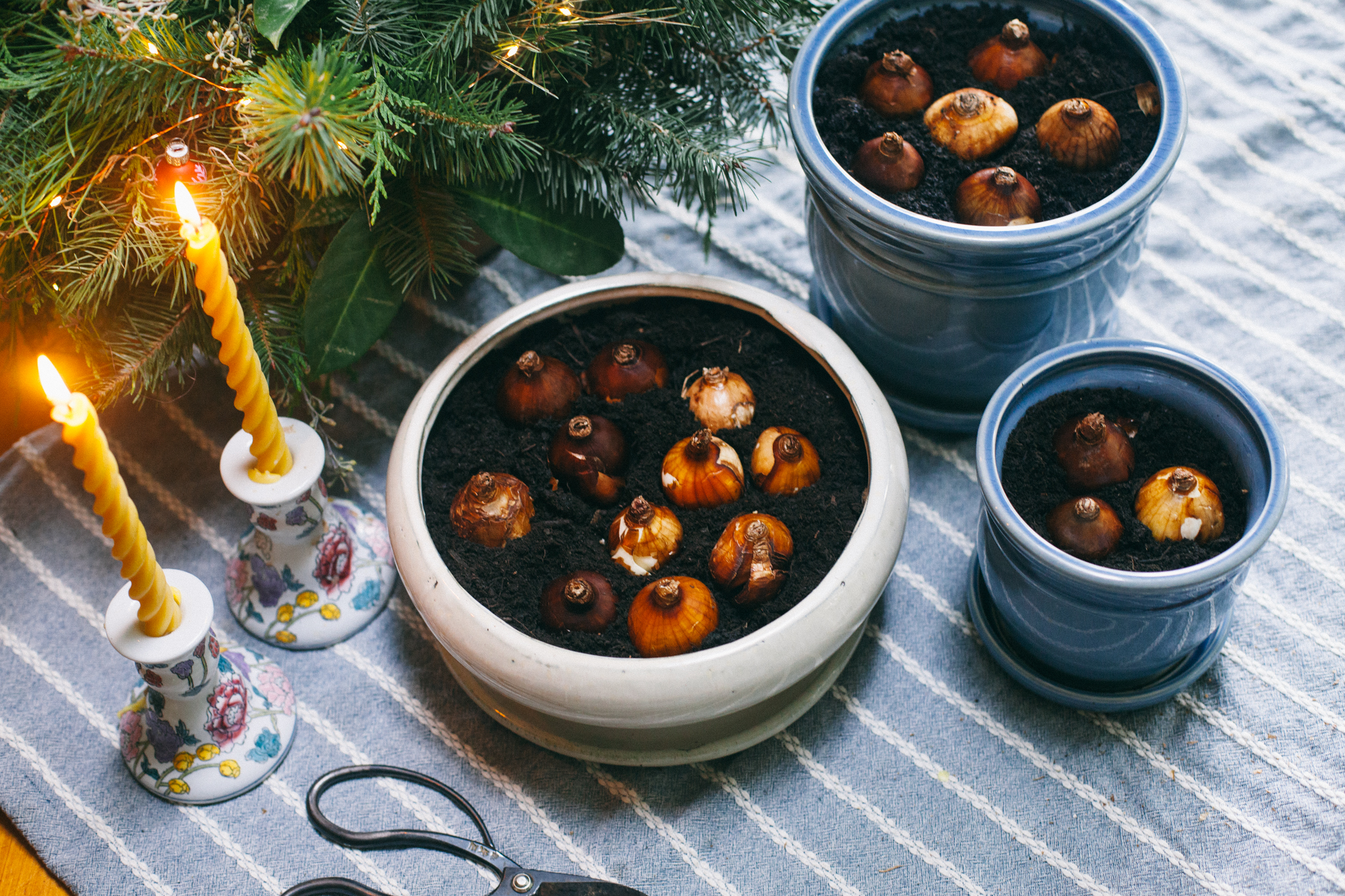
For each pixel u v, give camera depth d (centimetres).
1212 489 126
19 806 132
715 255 153
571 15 127
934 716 134
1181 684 132
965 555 140
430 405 133
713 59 138
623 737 127
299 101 114
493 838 130
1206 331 147
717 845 130
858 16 138
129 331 132
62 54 121
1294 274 149
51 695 136
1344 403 143
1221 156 153
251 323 135
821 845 130
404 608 139
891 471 129
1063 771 132
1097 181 133
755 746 133
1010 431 130
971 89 137
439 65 127
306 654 137
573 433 130
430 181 134
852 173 134
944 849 130
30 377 144
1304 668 134
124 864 130
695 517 130
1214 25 159
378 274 134
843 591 125
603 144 135
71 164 128
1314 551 138
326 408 137
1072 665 130
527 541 130
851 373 133
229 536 142
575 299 137
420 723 135
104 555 142
